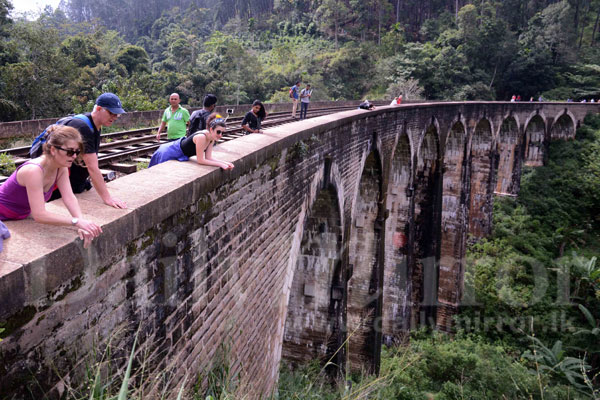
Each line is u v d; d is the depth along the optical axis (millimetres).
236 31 88250
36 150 2705
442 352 11977
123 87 21984
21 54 22250
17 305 1900
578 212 30703
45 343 2121
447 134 18578
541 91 59156
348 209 9297
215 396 3740
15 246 2055
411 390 10883
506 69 60531
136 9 115375
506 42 60344
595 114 39469
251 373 5020
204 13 107438
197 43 72438
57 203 2688
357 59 62688
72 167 2953
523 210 30766
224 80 47719
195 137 3842
